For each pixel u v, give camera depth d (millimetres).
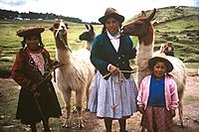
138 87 4477
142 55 4406
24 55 4293
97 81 4344
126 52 4270
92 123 5477
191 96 6641
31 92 4320
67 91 5203
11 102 6508
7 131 5105
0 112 5969
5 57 8586
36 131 4672
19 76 4215
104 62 4172
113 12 4133
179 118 5613
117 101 4195
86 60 5645
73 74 5082
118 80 4215
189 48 8875
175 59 5234
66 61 4996
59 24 4918
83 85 5258
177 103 4109
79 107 5250
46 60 4453
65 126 5281
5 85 7734
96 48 4246
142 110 4199
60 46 4938
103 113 4195
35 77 4297
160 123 4070
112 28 4195
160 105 4094
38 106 4328
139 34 4320
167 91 4078
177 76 4801
